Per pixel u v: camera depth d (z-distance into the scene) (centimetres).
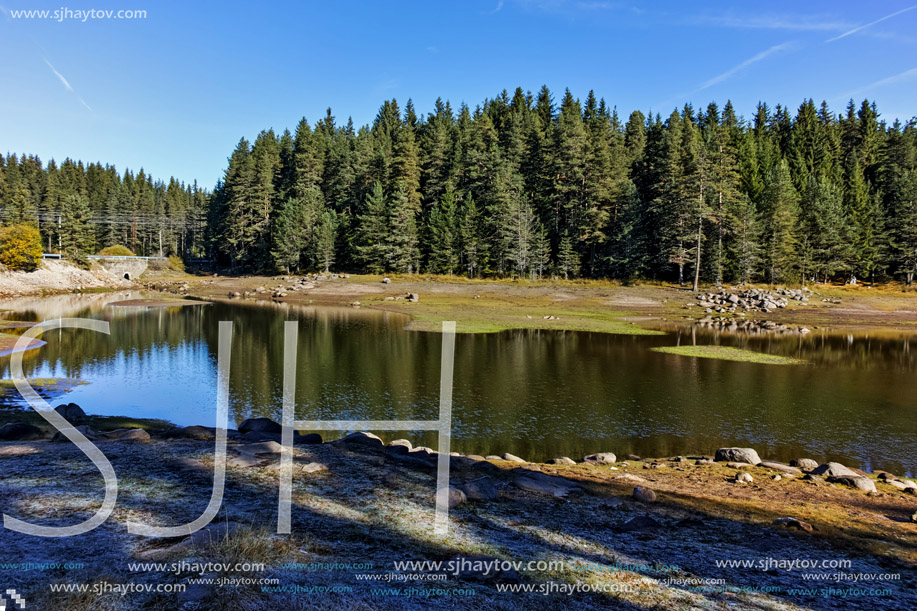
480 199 7681
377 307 5147
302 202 8344
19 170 13025
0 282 6719
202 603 362
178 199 13812
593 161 6875
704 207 5769
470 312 4703
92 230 10119
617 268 6519
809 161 8619
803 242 6425
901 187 6775
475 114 10844
